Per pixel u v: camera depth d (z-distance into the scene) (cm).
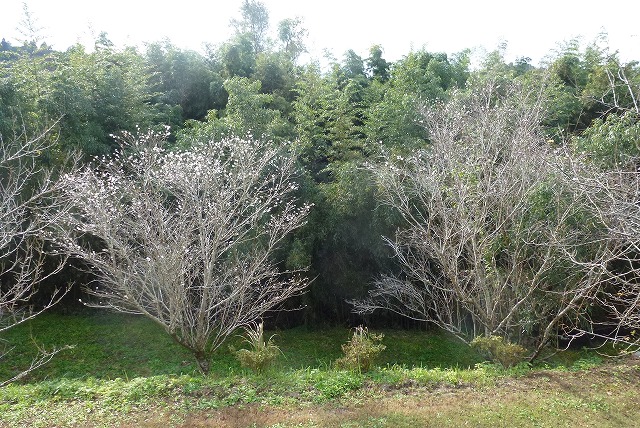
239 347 1083
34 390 711
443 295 1033
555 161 669
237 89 1182
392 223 1105
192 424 590
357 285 1245
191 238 788
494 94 1180
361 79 1644
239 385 710
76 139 1074
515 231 848
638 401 669
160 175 783
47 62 1206
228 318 941
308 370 795
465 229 811
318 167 1321
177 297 747
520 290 882
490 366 822
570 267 806
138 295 799
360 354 770
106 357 1027
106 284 876
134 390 691
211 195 802
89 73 1174
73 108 1080
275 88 1662
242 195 810
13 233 648
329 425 582
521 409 632
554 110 1207
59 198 808
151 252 737
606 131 894
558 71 1408
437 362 1065
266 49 2098
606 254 712
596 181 523
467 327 1169
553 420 601
